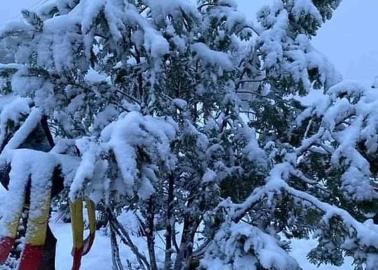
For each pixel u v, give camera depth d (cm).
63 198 348
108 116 332
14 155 298
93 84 329
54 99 318
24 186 291
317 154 380
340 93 359
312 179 388
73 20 303
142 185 279
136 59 349
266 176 372
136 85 370
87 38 302
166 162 283
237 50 419
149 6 328
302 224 380
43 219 294
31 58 298
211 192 365
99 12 298
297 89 389
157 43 309
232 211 343
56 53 295
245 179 383
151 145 275
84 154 257
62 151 318
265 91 430
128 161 263
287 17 407
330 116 342
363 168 332
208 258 333
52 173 298
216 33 393
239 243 318
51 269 349
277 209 379
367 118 339
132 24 313
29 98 348
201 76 371
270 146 382
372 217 374
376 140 337
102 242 657
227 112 399
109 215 377
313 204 332
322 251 391
